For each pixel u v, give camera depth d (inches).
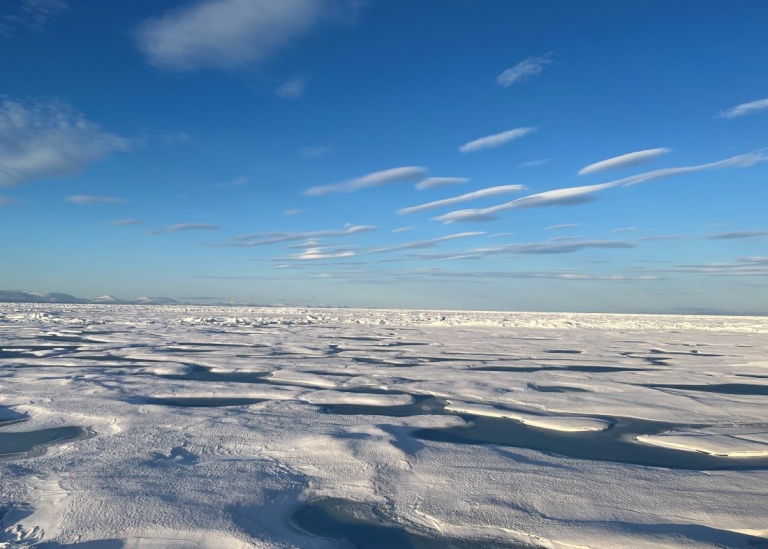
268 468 194.1
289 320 1424.7
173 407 296.2
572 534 143.4
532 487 178.2
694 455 223.0
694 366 512.1
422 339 820.6
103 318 1354.6
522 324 1350.9
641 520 151.4
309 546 138.5
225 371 451.2
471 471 194.2
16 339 738.2
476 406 317.1
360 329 1079.6
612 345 747.4
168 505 157.9
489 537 144.6
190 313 1978.3
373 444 224.4
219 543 137.0
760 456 221.8
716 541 137.8
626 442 244.1
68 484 173.6
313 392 352.2
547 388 381.4
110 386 358.3
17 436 240.5
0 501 159.6
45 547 132.5
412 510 161.5
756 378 432.8
